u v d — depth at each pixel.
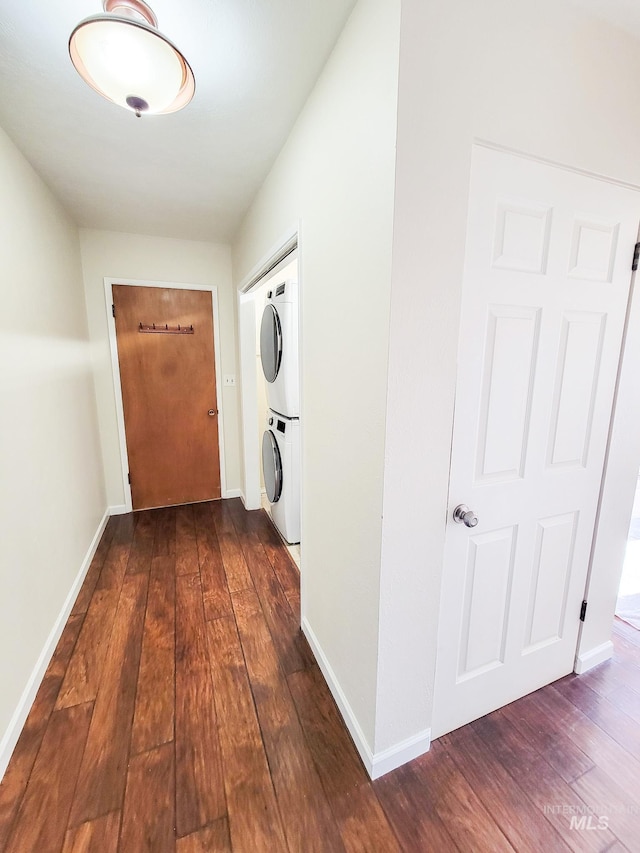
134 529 2.99
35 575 1.62
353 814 1.11
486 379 1.14
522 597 1.39
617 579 1.62
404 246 0.92
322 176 1.31
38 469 1.73
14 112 1.48
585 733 1.36
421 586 1.15
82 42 0.97
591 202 1.19
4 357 1.46
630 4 1.02
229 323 3.39
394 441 1.02
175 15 1.06
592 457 1.42
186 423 3.39
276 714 1.42
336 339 1.27
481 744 1.31
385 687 1.16
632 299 1.34
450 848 1.03
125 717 1.41
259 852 1.03
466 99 0.93
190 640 1.81
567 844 1.04
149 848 1.04
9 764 1.24
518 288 1.12
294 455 2.65
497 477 1.23
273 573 2.38
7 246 1.55
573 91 1.07
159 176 2.02
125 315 3.06
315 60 1.23
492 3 0.92
